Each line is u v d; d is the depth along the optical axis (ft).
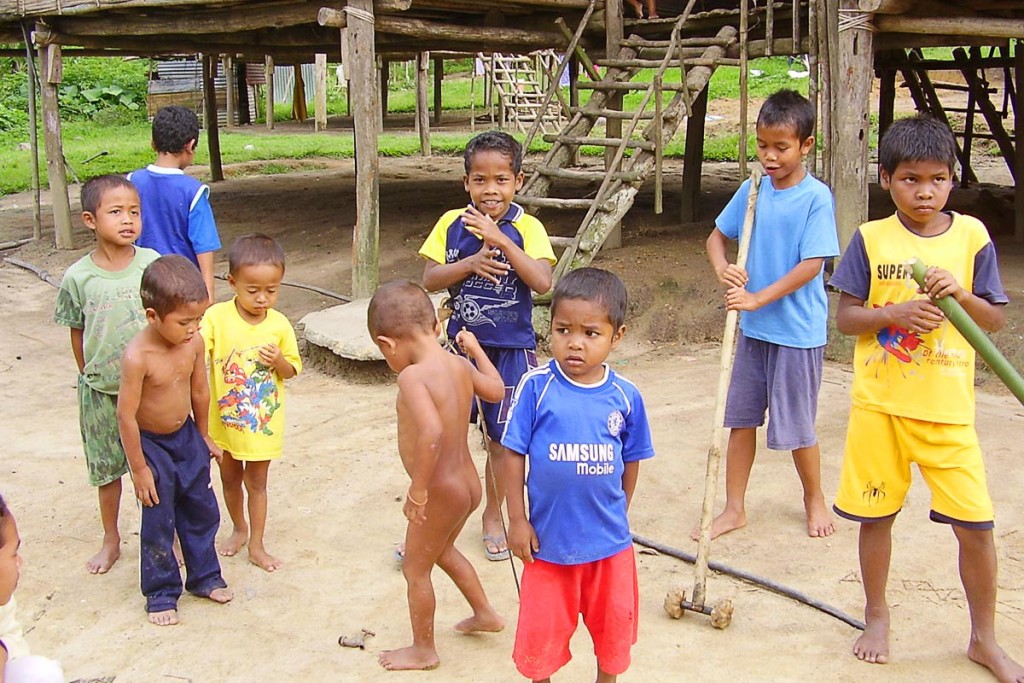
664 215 37.35
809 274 13.84
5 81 89.25
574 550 9.98
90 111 88.89
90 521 15.83
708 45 28.17
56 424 20.51
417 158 63.10
